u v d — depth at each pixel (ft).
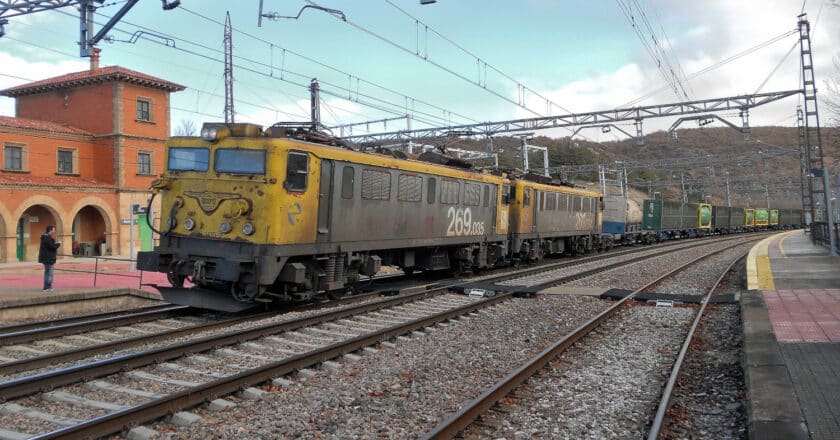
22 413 18.98
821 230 90.07
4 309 38.55
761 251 81.92
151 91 114.11
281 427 18.35
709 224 204.33
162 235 38.32
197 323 35.45
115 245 107.76
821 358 22.76
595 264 78.54
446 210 54.54
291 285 38.75
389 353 28.14
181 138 38.68
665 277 59.26
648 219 156.15
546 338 32.12
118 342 27.50
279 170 35.47
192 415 18.69
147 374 23.20
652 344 30.42
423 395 21.67
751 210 245.65
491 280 57.11
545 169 150.41
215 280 36.70
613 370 25.31
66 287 53.93
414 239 49.83
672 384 21.57
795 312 32.99
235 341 28.68
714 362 26.66
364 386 22.70
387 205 45.91
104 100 109.19
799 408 17.33
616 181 197.67
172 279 38.42
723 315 38.27
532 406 20.47
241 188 35.94
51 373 21.01
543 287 50.78
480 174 61.36
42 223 102.22
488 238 63.46
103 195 106.22
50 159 101.55
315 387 22.59
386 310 39.73
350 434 17.89
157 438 17.22
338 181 40.34
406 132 114.11
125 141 108.58
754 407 17.49
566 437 17.83
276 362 23.20
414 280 59.21
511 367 26.08
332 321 35.12
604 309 41.22
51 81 113.09
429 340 31.17
